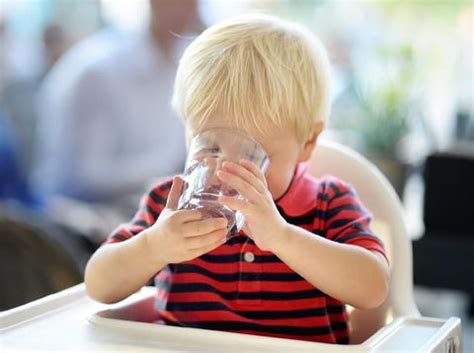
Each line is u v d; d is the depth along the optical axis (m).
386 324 1.28
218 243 1.11
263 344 1.10
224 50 1.31
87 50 3.66
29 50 4.70
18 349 1.09
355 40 4.61
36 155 4.32
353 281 1.20
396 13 4.64
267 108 1.27
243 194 1.10
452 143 3.77
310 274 1.19
